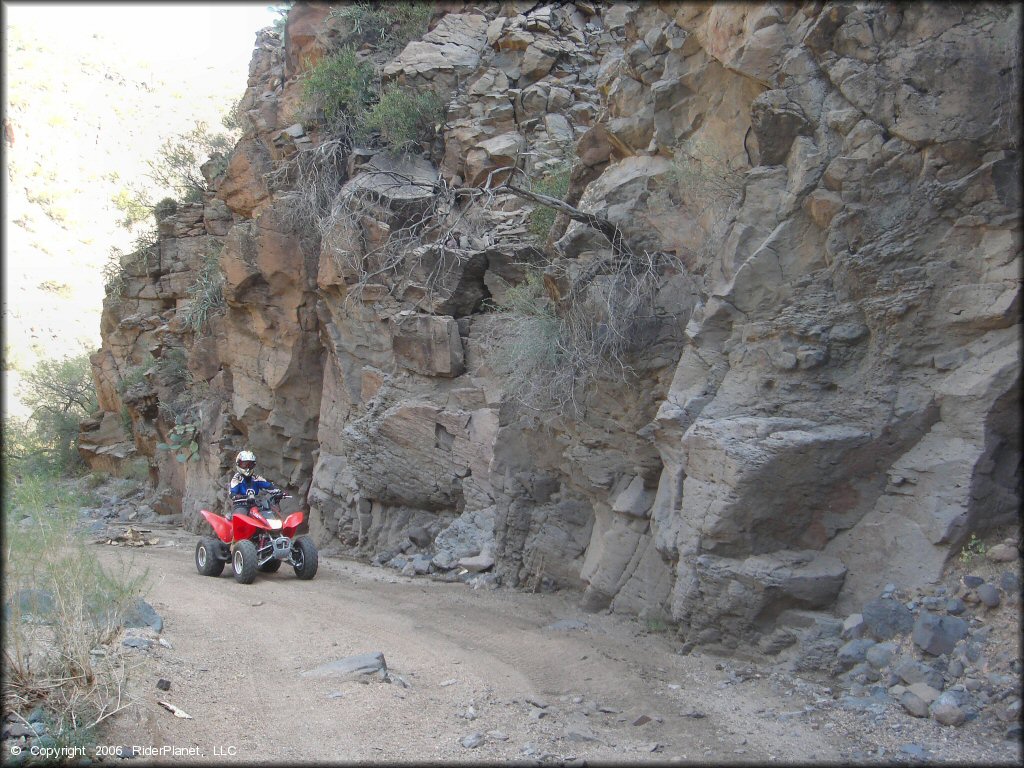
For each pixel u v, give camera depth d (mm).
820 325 7312
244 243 16812
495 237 13883
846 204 7324
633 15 10711
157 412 23828
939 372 6859
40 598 5996
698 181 9008
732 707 6055
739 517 7086
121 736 5121
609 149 11148
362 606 9758
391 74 16844
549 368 10078
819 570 6895
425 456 13320
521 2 17500
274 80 20828
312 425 17719
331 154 15914
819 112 7734
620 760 5145
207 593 9844
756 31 8180
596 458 9945
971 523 6414
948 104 6910
